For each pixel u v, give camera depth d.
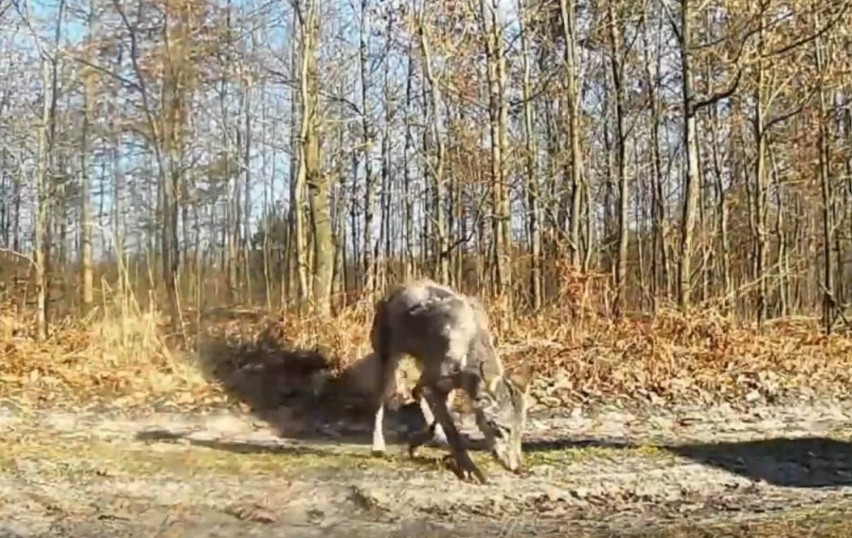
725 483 8.78
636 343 14.06
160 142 17.95
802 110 21.92
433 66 19.72
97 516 7.46
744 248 28.39
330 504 7.94
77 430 10.72
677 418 11.74
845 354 15.18
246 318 15.82
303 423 11.51
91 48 19.11
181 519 7.43
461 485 8.48
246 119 28.34
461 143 21.25
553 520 7.62
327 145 24.30
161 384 12.77
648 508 8.03
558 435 10.80
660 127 28.00
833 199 26.08
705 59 20.61
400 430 11.08
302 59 17.91
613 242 24.61
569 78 18.16
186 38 18.06
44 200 19.36
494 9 17.69
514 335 14.36
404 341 9.48
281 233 35.34
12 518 7.35
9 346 13.76
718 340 14.59
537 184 21.47
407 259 24.25
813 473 9.22
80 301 19.42
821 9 17.31
